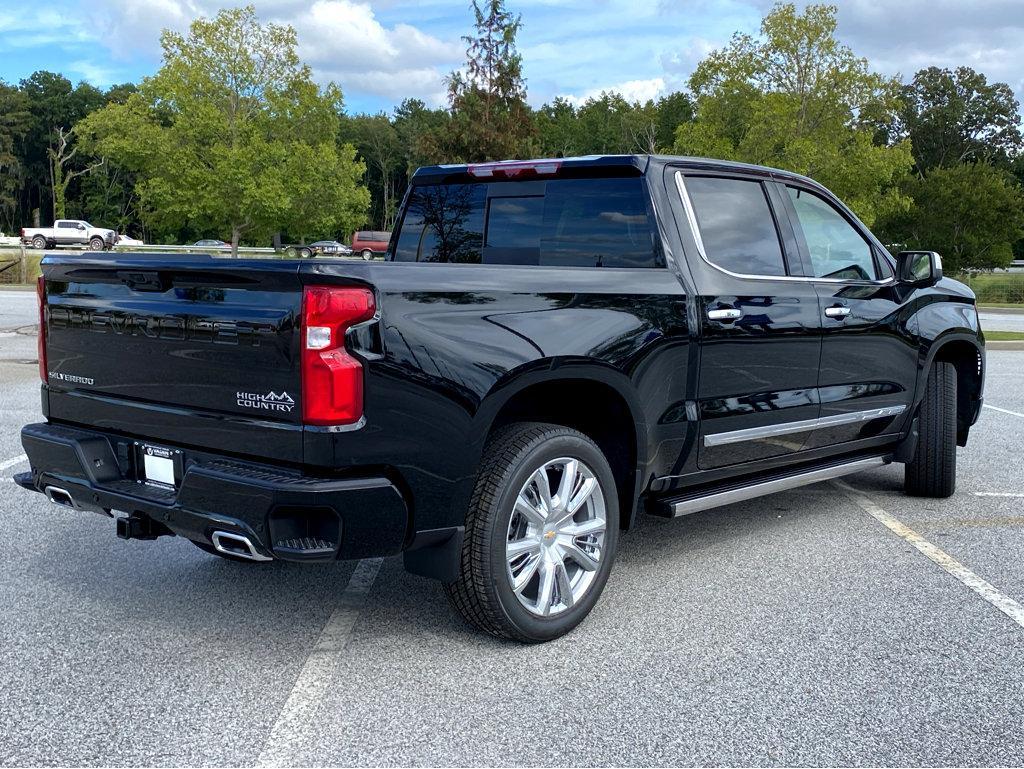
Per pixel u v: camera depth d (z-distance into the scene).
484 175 4.64
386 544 3.07
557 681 3.21
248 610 3.87
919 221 56.62
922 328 5.46
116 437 3.55
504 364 3.27
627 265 4.13
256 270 2.98
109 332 3.51
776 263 4.56
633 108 86.88
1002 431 8.38
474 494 3.32
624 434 3.88
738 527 5.21
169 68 29.53
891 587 4.21
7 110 95.81
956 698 3.11
